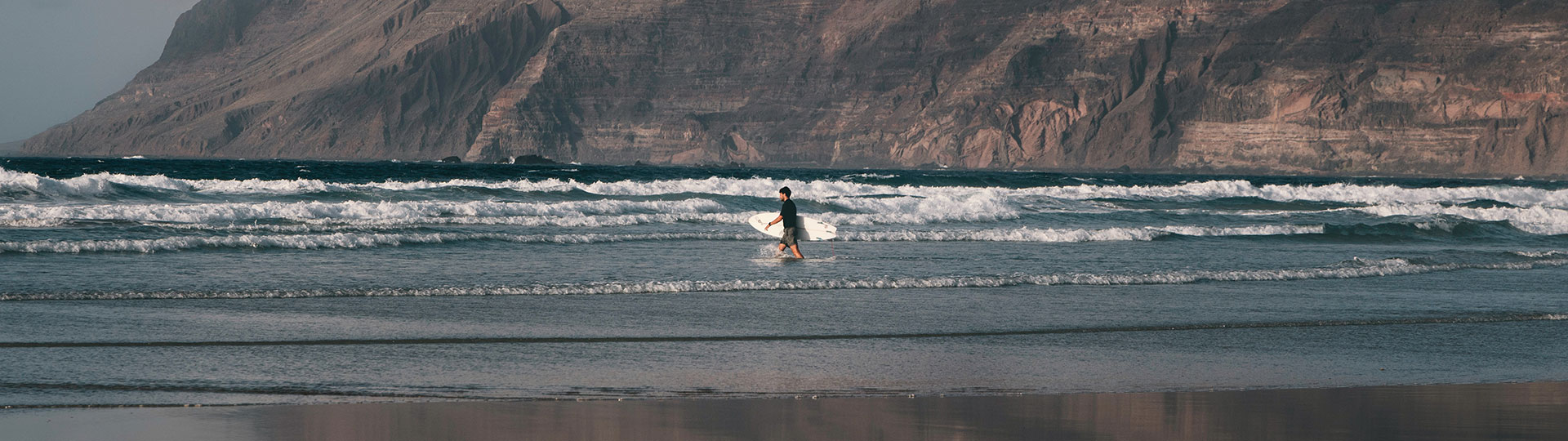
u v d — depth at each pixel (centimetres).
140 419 678
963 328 1159
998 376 895
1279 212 3934
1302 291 1580
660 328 1119
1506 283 1772
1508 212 3669
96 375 825
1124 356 1009
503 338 1039
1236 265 1984
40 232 2081
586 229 2622
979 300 1395
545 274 1636
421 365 898
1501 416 745
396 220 2617
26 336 979
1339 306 1405
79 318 1093
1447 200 5072
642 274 1664
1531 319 1320
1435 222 3177
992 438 665
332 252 1936
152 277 1485
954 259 2017
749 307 1287
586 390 810
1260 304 1415
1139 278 1653
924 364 946
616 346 1011
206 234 2152
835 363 946
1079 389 841
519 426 678
